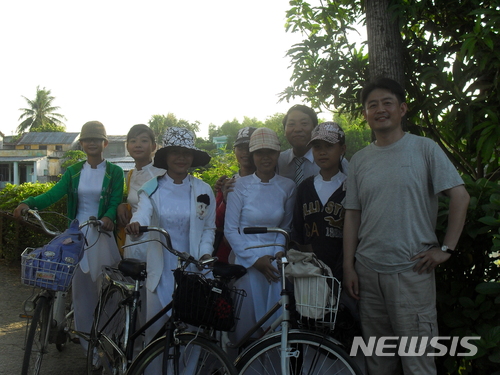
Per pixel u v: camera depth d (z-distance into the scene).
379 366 2.87
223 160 9.05
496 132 3.48
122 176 4.27
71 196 4.14
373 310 2.80
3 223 8.02
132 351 3.21
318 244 3.17
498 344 2.65
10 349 4.43
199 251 3.33
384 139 2.77
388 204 2.67
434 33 4.09
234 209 3.50
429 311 2.68
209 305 2.72
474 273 3.09
